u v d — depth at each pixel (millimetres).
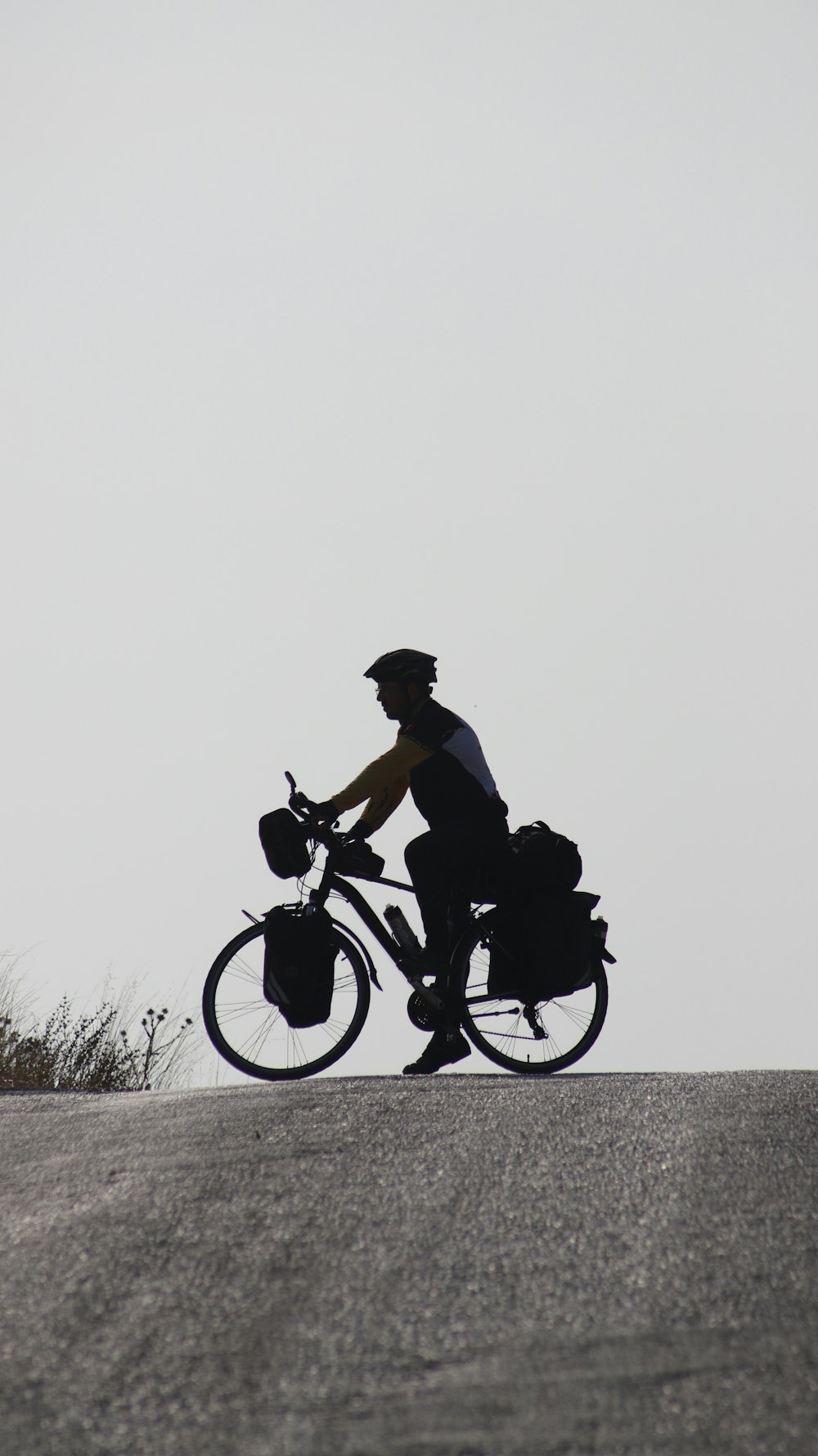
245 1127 21562
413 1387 12508
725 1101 22766
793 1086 24047
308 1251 16016
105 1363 13211
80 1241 16609
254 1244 16281
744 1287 14578
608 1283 14789
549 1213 17094
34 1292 15094
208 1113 22672
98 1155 20438
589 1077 25766
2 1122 23125
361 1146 20250
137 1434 11789
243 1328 13906
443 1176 18734
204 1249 16188
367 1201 17719
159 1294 14883
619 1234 16297
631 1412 11938
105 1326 14086
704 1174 18516
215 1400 12367
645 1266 15227
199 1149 20344
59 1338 13812
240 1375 12859
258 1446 11523
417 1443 11500
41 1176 19547
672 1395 12227
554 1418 11867
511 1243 16078
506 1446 11406
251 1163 19547
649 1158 19375
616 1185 18125
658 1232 16312
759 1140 20062
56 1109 24156
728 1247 15766
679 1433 11555
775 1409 11930
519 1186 18188
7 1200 18484
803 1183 18047
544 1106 22688
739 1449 11297
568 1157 19500
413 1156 19688
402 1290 14758
